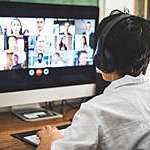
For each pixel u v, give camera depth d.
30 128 1.76
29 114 1.98
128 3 2.49
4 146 1.47
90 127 1.06
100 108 1.07
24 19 1.82
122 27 1.11
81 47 2.05
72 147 1.06
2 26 1.75
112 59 1.12
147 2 2.57
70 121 1.90
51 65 1.95
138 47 1.11
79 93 2.08
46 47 1.92
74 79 2.06
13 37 1.80
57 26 1.94
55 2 2.13
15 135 1.61
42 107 2.19
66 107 2.20
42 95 1.94
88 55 2.09
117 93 1.11
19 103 1.86
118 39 1.10
